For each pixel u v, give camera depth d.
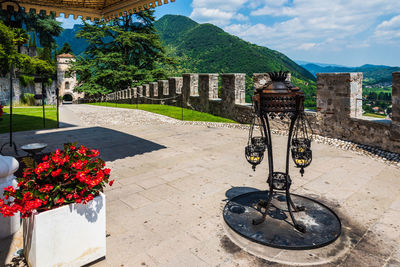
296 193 5.05
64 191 2.92
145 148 8.43
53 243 2.81
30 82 43.50
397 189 5.19
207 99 15.67
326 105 9.32
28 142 9.19
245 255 3.26
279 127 11.03
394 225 3.92
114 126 12.45
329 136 9.34
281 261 3.13
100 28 43.78
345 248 3.37
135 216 4.20
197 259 3.18
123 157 7.46
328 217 4.04
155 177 5.91
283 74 3.73
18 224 3.78
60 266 2.88
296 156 3.77
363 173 6.09
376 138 7.82
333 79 8.98
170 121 13.72
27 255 3.02
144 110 17.70
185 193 5.06
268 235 3.57
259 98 3.80
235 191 5.14
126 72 41.19
